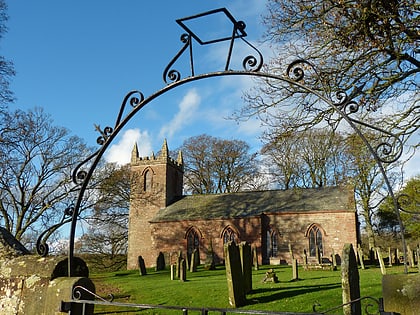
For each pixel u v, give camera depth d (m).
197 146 53.16
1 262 5.98
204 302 14.25
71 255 5.60
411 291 3.61
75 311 5.03
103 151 5.84
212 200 46.00
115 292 17.92
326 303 12.53
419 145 11.78
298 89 11.63
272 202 42.44
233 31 5.33
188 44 5.54
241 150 52.34
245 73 5.12
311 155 40.00
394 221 38.88
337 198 39.91
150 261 44.81
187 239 42.72
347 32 9.99
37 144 27.28
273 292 15.09
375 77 11.11
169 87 5.51
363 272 22.22
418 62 10.45
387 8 9.46
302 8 10.77
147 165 48.28
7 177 25.61
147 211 46.69
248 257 15.90
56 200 27.91
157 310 13.29
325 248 38.09
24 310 5.39
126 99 5.85
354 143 12.45
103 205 35.41
